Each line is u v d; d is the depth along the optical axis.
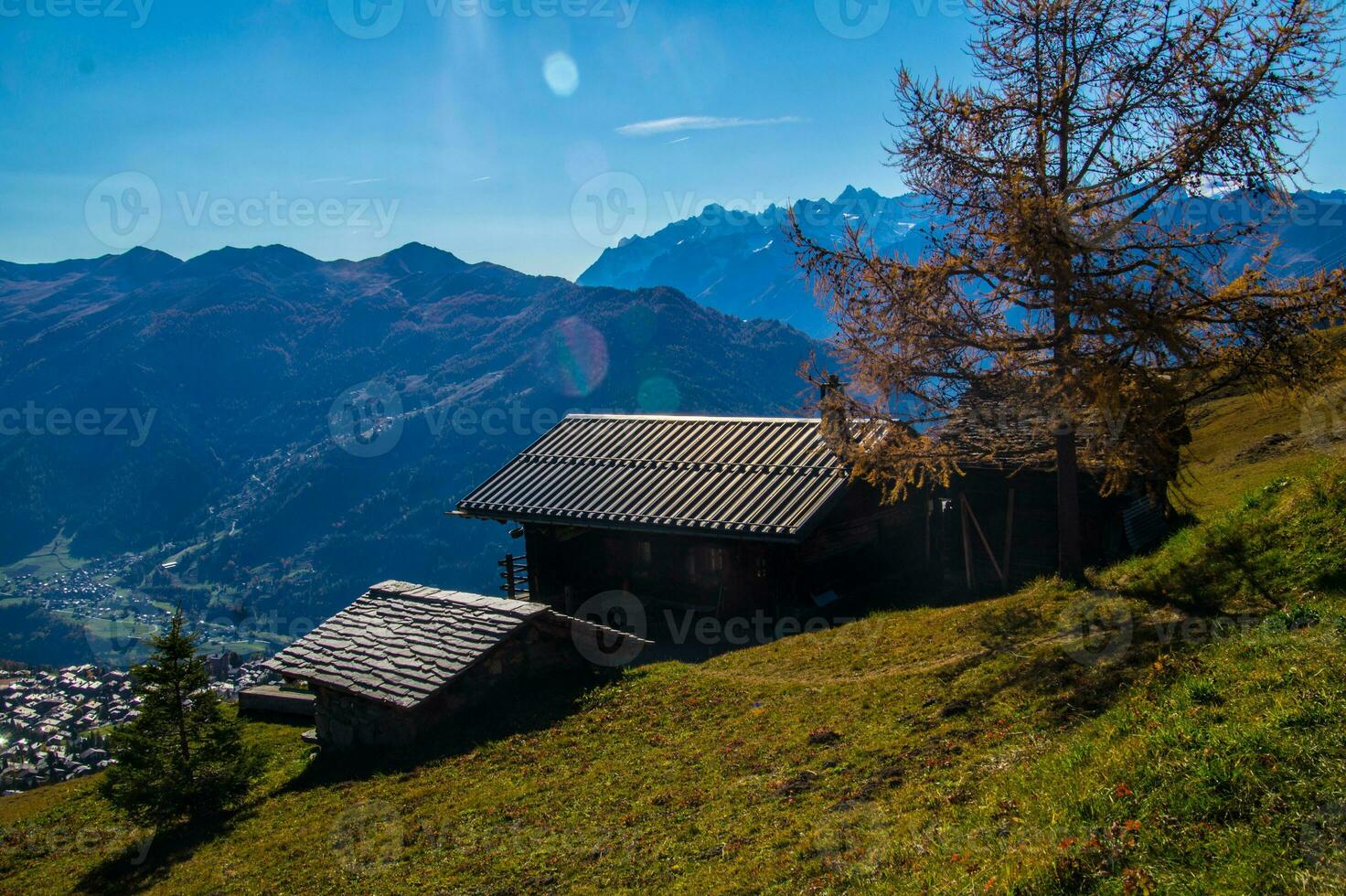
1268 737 6.68
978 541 24.69
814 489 22.00
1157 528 24.45
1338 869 5.25
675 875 8.62
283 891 10.41
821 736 11.40
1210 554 12.90
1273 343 12.43
